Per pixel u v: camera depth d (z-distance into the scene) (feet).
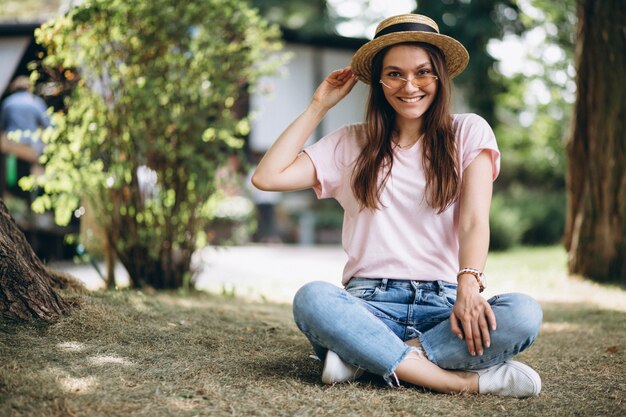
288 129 8.48
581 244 19.08
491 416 6.66
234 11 15.94
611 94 18.06
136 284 15.57
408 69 7.90
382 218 7.97
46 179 14.96
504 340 7.19
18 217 22.29
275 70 16.94
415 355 7.34
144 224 15.43
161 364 7.86
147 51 14.76
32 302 8.65
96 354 7.98
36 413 6.08
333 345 7.33
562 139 45.37
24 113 22.99
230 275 23.30
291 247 42.96
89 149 14.58
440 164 7.88
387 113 8.29
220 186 16.47
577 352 9.84
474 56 47.34
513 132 51.21
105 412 6.22
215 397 6.83
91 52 14.51
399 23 8.05
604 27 17.87
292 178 8.36
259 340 9.61
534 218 41.81
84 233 17.06
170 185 15.55
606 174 18.37
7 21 29.48
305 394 7.12
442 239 7.92
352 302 7.32
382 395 7.18
